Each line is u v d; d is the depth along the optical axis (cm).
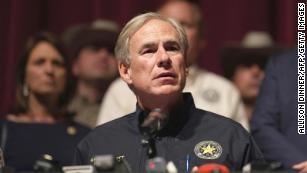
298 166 312
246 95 538
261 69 539
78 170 219
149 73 274
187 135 276
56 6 645
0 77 629
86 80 520
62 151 416
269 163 215
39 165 217
